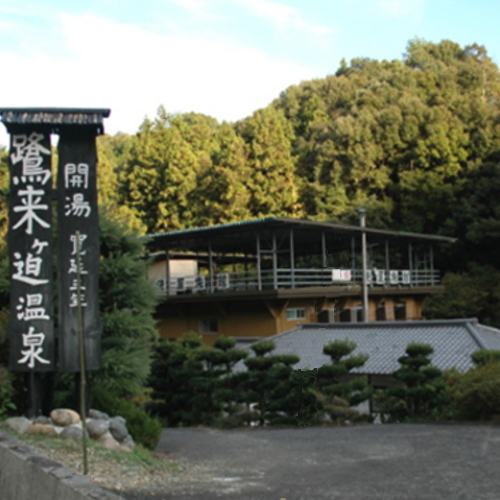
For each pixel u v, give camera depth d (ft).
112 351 26.81
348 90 158.10
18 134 24.68
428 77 139.33
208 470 22.52
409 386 39.11
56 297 28.04
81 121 24.30
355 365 40.50
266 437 34.12
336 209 120.26
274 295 68.13
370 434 31.81
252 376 42.09
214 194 125.08
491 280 101.24
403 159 122.42
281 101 170.09
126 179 135.03
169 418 47.60
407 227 116.67
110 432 23.53
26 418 24.09
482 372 35.42
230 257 98.94
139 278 28.99
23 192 24.68
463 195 115.14
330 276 77.15
